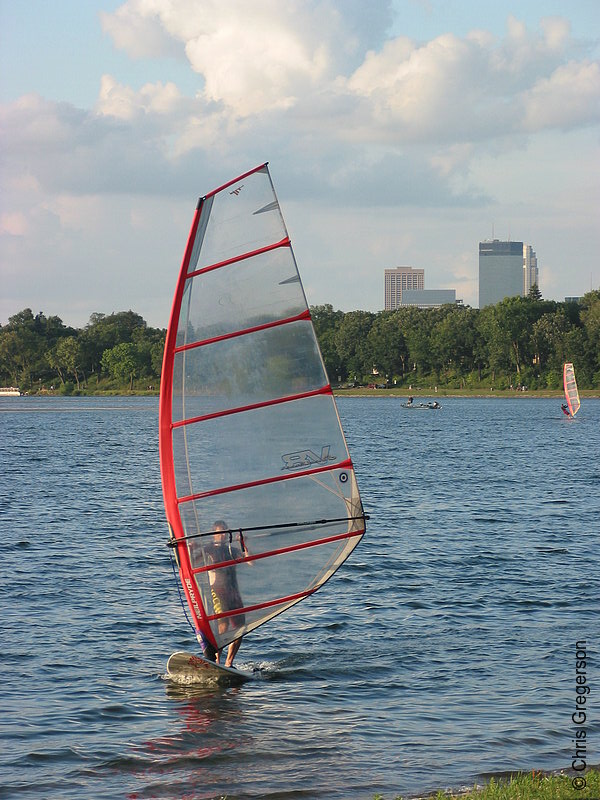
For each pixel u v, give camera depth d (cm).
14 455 15812
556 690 3644
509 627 4512
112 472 12675
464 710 3441
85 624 4575
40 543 6781
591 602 4994
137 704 3500
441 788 2822
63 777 2898
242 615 3694
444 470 12762
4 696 3569
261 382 3672
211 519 3669
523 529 7450
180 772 2939
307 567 3688
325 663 3981
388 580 5538
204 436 3656
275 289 3666
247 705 3500
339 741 3166
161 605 4966
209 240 3619
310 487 3672
